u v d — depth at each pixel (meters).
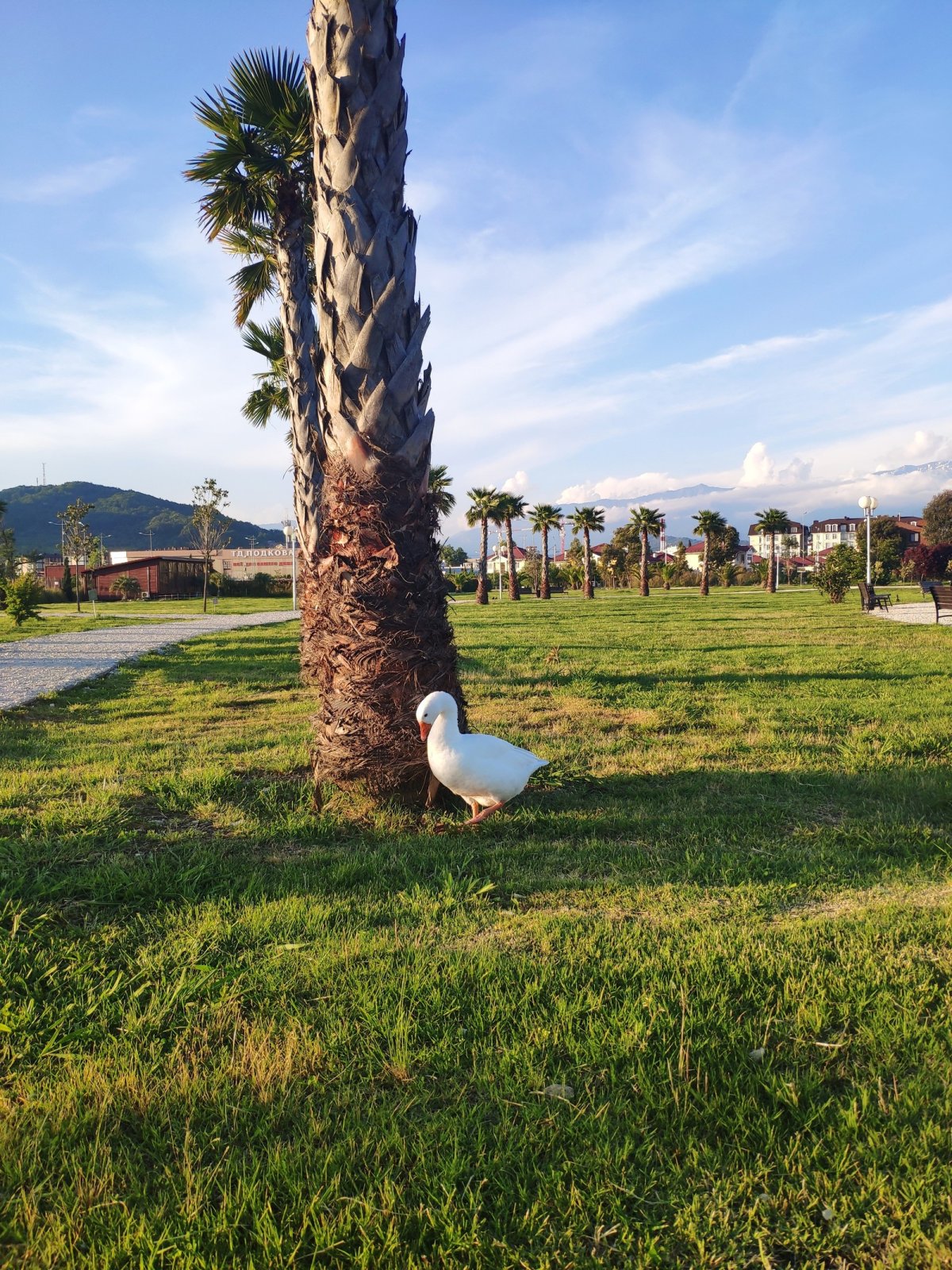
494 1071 2.68
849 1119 2.40
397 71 5.55
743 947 3.54
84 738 8.66
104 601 60.06
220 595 68.50
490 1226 2.09
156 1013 3.07
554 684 12.10
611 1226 2.10
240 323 16.52
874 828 5.31
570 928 3.80
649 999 3.05
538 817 5.65
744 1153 2.32
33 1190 2.18
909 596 43.31
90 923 3.94
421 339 5.79
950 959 3.42
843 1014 2.98
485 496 52.66
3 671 14.78
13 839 5.07
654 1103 2.52
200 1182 2.20
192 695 11.94
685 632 21.95
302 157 12.80
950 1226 2.04
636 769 7.04
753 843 5.14
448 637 6.00
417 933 3.80
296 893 4.31
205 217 13.50
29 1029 2.98
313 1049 2.79
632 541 96.62
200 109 12.27
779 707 9.84
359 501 5.65
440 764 5.24
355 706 5.68
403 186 5.73
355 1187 2.21
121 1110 2.52
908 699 10.09
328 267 5.65
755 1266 2.00
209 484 44.47
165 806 5.93
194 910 4.06
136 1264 1.98
